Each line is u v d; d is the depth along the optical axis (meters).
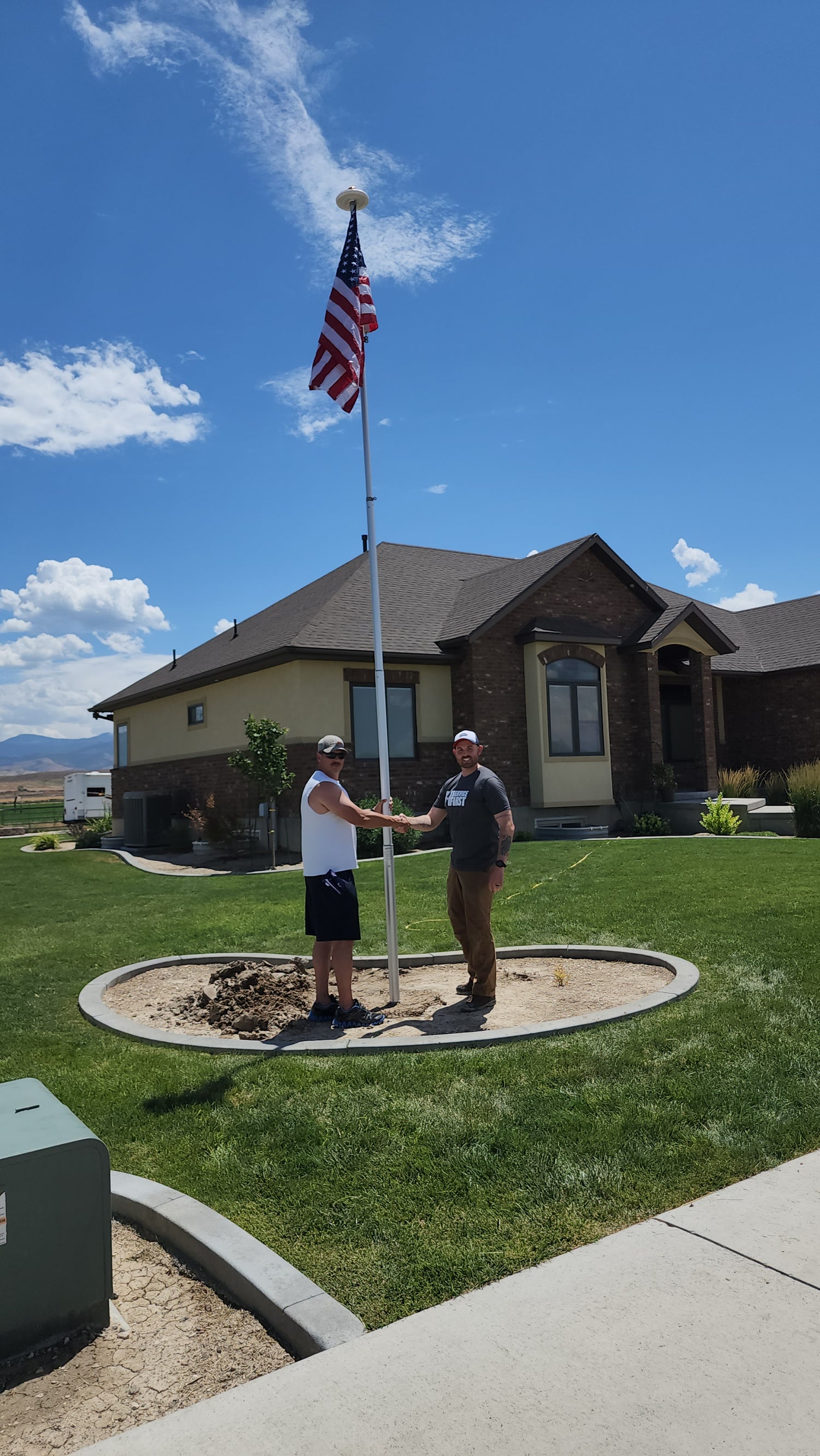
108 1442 2.44
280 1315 3.00
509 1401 2.53
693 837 17.64
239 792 20.80
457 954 8.27
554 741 20.48
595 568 22.05
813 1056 5.11
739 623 29.19
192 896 13.55
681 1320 2.87
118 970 8.23
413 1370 2.68
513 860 15.17
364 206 7.18
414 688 19.94
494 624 19.95
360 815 6.39
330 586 22.88
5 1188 2.88
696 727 22.64
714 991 6.51
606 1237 3.40
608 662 21.78
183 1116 4.71
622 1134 4.22
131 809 23.91
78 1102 4.96
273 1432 2.45
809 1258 3.19
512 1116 4.46
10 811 58.47
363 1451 2.37
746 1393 2.52
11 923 11.98
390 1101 4.74
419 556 25.12
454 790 6.82
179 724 24.05
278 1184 3.93
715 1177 3.83
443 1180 3.89
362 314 7.22
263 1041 5.96
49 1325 2.96
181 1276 3.37
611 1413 2.47
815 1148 4.09
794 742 24.81
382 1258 3.34
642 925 8.94
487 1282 3.17
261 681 19.97
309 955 8.55
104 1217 3.04
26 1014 7.02
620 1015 5.95
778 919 8.76
